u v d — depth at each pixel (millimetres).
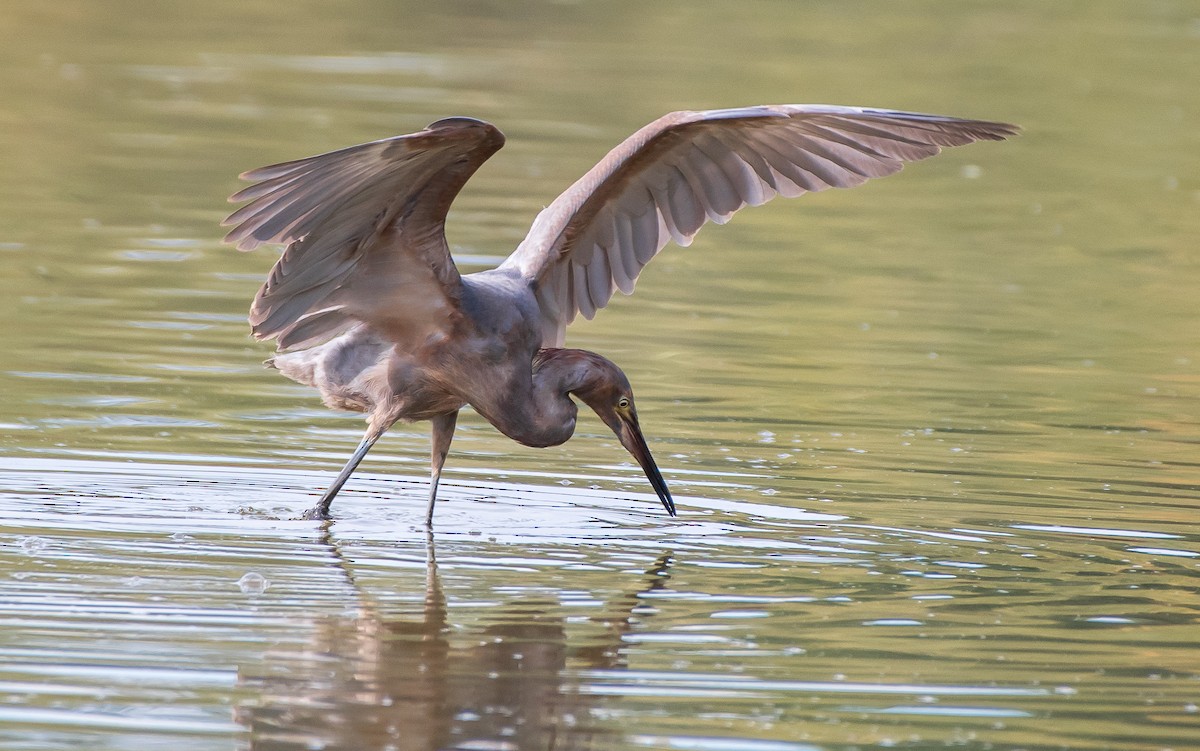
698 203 12883
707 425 14938
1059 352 18203
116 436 13789
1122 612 10266
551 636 9594
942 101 31625
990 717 8555
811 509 12469
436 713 8453
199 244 21344
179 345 16969
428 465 13648
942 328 19141
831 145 12328
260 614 9797
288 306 11688
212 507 12086
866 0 44062
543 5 42281
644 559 11203
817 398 15969
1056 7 43969
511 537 11680
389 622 9750
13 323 17359
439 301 11797
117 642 9195
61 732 8000
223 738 8047
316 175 10336
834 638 9680
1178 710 8680
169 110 29141
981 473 13555
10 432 13672
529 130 28453
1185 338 19016
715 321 19109
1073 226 25031
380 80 32375
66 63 32969
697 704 8656
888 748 8125
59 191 23656
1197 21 42531
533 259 12672
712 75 33406
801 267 22156
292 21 39281
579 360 12336
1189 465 13945
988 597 10523
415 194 11016
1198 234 24656
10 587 9992
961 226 24953
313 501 12430
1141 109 33062
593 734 8211
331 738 8094
